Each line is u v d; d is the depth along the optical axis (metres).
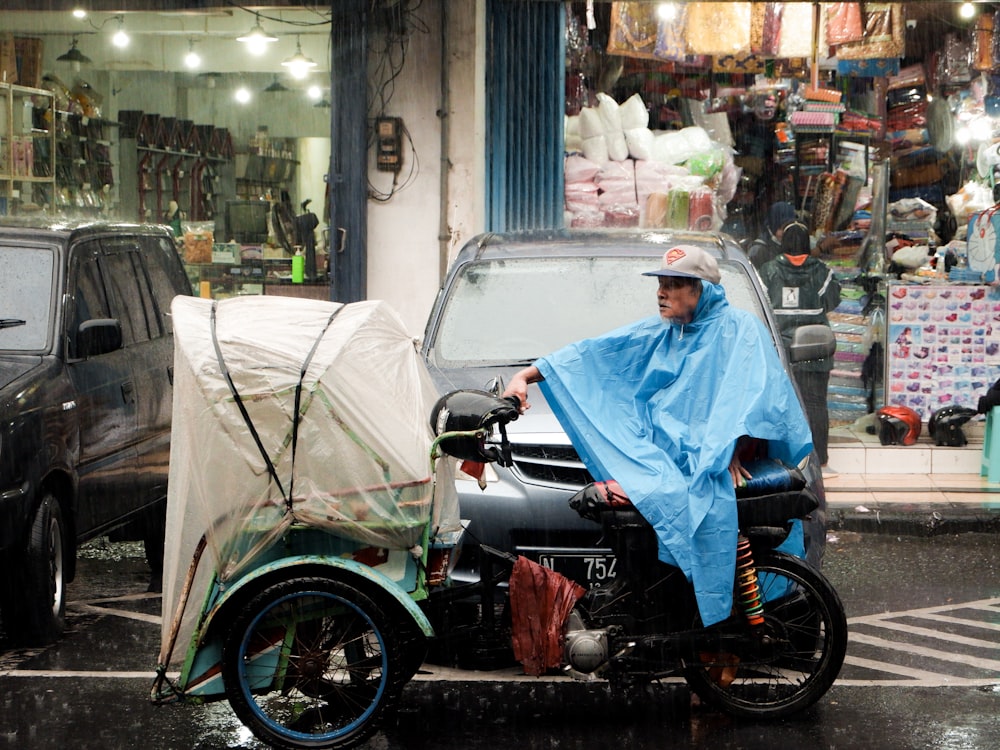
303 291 12.98
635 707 5.92
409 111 11.30
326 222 12.99
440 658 5.76
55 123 13.09
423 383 5.50
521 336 7.20
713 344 5.51
